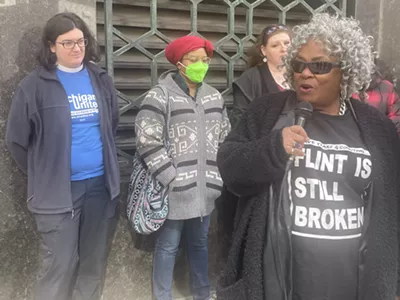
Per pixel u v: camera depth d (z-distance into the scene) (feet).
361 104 4.96
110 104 8.38
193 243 9.37
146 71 10.09
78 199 8.08
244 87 9.50
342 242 4.54
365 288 4.57
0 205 8.30
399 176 4.89
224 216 10.39
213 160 8.82
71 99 7.76
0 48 7.95
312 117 4.77
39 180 7.67
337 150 4.61
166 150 8.38
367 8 11.56
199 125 8.61
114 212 8.76
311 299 4.53
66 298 8.43
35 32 8.18
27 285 8.71
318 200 4.54
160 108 8.28
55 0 8.30
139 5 9.75
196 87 8.82
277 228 4.51
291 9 11.76
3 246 8.43
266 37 9.46
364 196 4.72
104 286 9.50
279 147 4.25
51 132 7.57
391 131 4.91
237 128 5.11
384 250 4.56
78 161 7.91
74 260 8.25
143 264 9.88
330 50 4.46
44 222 7.76
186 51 8.33
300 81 4.64
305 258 4.53
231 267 4.84
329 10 11.67
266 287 4.51
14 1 7.95
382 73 11.28
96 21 9.30
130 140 10.00
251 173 4.50
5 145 8.18
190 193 8.60
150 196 8.38
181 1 10.32
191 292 9.77
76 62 7.75
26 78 7.55
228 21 10.60
